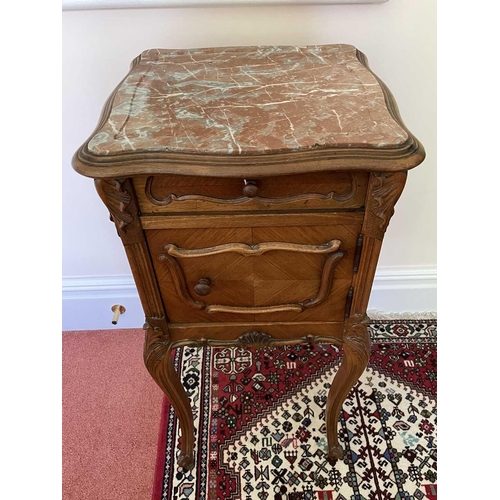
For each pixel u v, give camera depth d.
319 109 0.70
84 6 0.95
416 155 0.60
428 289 1.45
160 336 0.85
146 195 0.65
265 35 1.02
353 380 0.92
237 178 0.63
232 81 0.80
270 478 1.09
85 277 1.42
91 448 1.19
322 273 0.75
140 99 0.75
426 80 1.07
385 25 1.00
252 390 1.28
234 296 0.79
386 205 0.65
